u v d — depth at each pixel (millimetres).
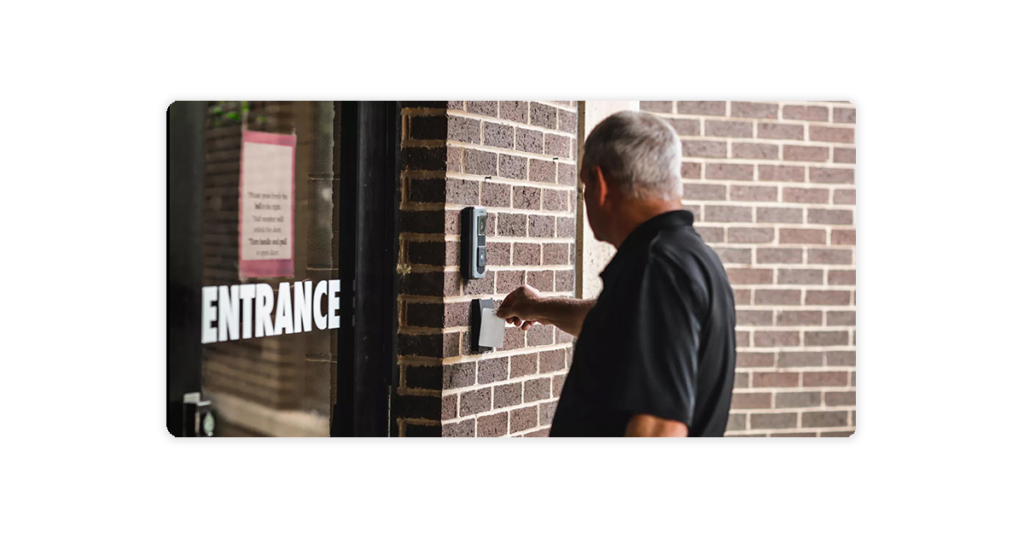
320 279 2838
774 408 3541
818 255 3580
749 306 3521
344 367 2889
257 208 2707
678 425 2457
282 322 2762
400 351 2920
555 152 3232
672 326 2498
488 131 2990
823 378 3578
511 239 3070
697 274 2535
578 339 2602
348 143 2861
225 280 2650
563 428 2572
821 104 3582
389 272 2918
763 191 3531
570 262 3301
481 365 2996
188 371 2588
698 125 3482
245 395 2699
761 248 3531
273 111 2730
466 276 2912
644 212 2680
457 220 2898
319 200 2830
